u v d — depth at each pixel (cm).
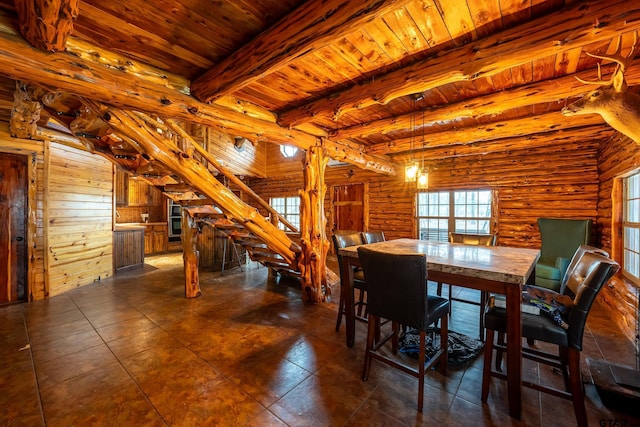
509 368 164
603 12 149
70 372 208
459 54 197
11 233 362
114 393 184
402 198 603
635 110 192
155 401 177
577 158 420
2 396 180
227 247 627
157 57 220
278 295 402
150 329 285
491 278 168
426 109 317
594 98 207
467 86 264
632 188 302
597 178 404
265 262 457
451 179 540
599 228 389
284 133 338
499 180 490
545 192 448
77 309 342
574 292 187
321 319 313
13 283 364
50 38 165
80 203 443
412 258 167
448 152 488
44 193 385
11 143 356
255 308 348
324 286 390
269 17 174
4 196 357
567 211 429
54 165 398
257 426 157
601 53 208
